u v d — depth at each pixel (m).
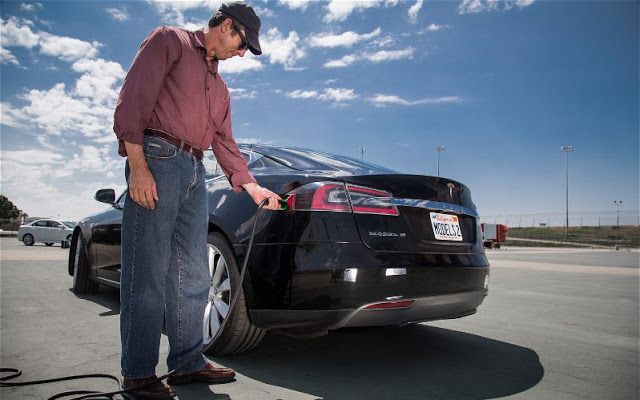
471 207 2.82
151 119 1.93
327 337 3.18
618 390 2.29
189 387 2.16
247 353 2.73
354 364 2.59
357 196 2.29
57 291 4.88
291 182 2.39
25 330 3.16
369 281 2.14
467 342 3.20
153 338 1.99
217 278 2.60
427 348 2.99
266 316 2.30
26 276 6.03
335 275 2.13
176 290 2.16
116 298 4.52
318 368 2.49
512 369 2.60
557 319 4.16
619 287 6.88
